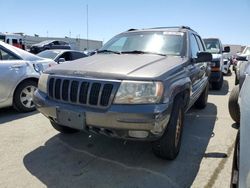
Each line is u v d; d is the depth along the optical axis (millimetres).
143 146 4348
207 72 6531
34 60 6344
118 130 3330
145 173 3551
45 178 3414
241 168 2102
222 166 3764
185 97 4305
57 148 4277
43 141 4543
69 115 3545
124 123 3260
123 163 3809
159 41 4938
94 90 3424
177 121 3764
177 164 3799
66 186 3244
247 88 2648
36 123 5441
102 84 3389
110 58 4293
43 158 3941
